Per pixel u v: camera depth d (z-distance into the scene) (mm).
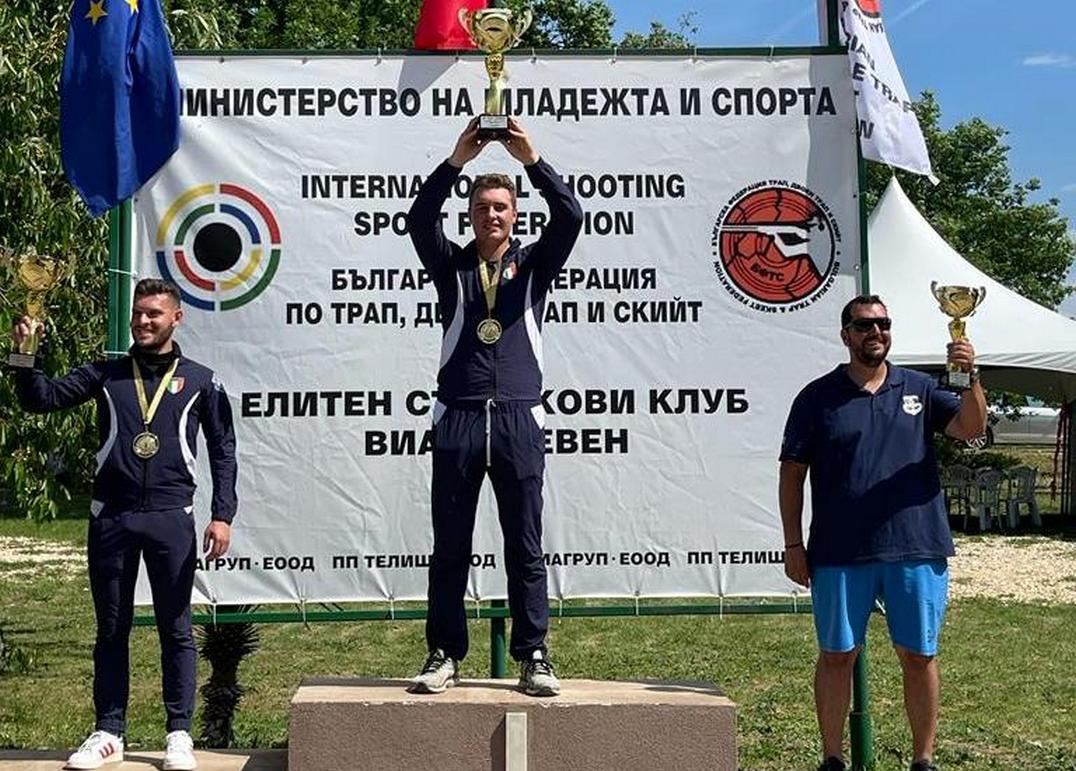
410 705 5066
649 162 7285
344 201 7176
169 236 7125
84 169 6988
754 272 7297
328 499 7109
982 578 15820
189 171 7148
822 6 7672
